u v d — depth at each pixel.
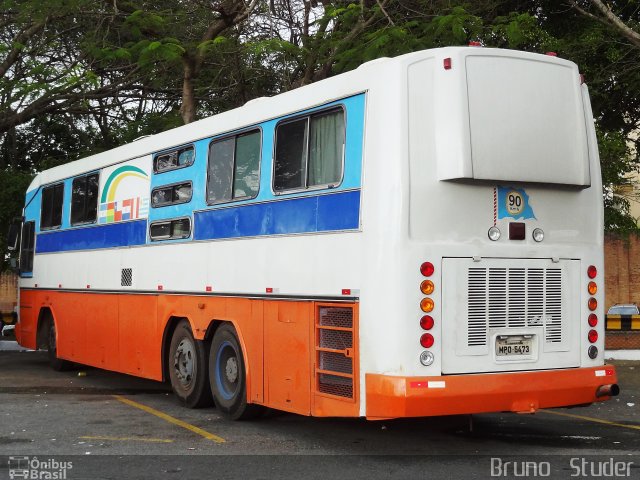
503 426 9.39
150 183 11.45
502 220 7.54
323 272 7.84
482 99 7.35
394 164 7.16
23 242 16.20
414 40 14.84
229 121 9.70
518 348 7.58
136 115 22.84
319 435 8.77
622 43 16.75
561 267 7.86
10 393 12.27
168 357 10.93
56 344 14.38
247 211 9.16
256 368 8.84
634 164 19.73
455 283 7.27
